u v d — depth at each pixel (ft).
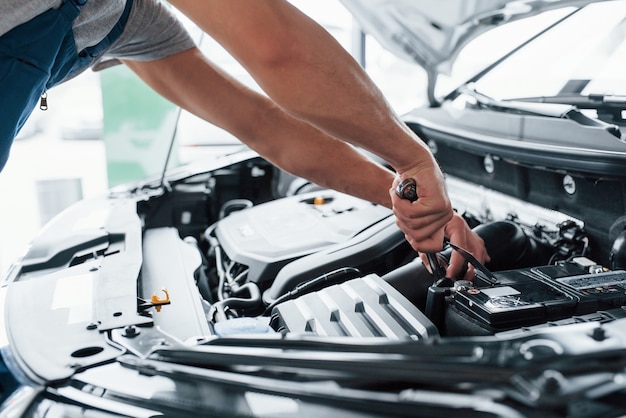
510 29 5.19
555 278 3.30
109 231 4.51
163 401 2.13
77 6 2.77
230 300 3.79
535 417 1.57
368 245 4.21
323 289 3.50
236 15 2.34
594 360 1.70
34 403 2.24
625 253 3.50
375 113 2.59
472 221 4.83
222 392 2.11
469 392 1.66
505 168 4.88
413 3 5.00
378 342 1.92
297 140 3.90
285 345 2.11
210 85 3.92
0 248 11.41
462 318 3.05
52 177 13.58
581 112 4.53
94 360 2.51
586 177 3.95
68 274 3.64
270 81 2.49
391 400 1.74
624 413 1.63
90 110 16.63
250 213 5.36
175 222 5.80
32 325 2.91
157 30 3.65
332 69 2.44
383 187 3.82
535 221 4.37
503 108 5.22
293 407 2.02
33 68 2.70
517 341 1.83
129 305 3.10
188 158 14.40
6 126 2.73
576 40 5.01
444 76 5.88
